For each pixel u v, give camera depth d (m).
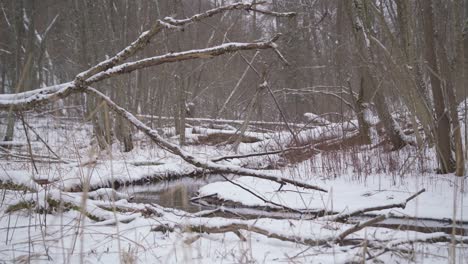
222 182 9.93
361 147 11.43
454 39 9.64
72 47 21.78
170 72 17.47
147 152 13.90
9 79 22.66
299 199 8.08
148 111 18.67
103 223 4.55
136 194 9.31
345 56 14.22
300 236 4.09
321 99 15.28
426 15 8.70
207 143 15.45
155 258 3.73
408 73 9.14
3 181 5.48
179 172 11.84
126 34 17.22
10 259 3.61
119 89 14.81
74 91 5.49
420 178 8.60
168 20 5.62
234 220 4.42
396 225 6.05
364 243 3.31
